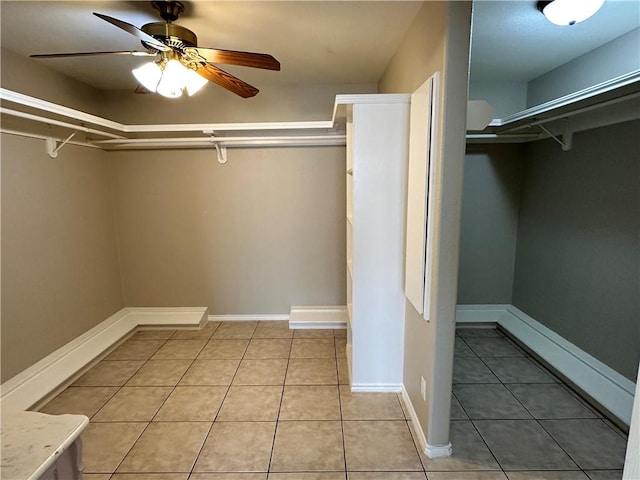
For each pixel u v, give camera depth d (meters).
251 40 2.24
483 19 1.83
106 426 2.07
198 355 2.94
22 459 0.76
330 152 3.36
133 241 3.51
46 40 2.18
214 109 3.30
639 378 0.54
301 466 1.76
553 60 2.43
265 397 2.35
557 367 2.48
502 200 3.19
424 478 1.67
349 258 2.68
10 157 2.27
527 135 2.81
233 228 3.50
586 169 2.47
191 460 1.81
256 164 3.39
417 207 1.83
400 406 2.23
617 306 2.28
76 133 2.84
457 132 1.53
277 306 3.67
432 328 1.70
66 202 2.77
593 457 1.78
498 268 3.29
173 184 3.41
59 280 2.69
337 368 2.72
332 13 1.85
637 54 1.97
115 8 1.79
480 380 2.47
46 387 2.33
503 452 1.82
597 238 2.40
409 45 2.05
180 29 1.68
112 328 3.22
